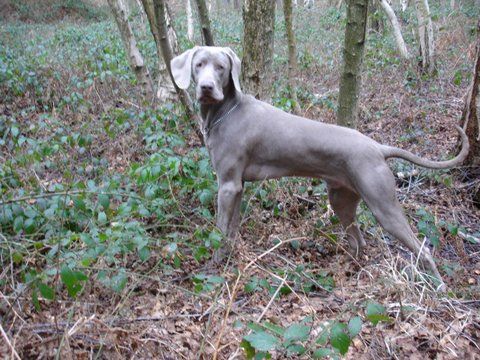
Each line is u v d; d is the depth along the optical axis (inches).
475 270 63.3
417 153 93.0
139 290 53.7
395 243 68.6
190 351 44.3
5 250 51.4
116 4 114.7
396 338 47.3
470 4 258.2
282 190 74.6
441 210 76.4
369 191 55.4
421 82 131.6
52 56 161.3
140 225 59.8
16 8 359.9
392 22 162.2
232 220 62.3
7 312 41.6
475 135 80.7
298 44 188.2
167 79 118.3
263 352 37.6
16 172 71.8
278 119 59.4
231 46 184.7
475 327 50.2
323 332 37.6
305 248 66.9
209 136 61.0
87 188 63.4
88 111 109.7
